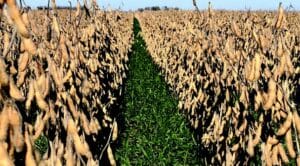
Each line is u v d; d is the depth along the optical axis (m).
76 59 6.18
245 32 10.24
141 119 10.55
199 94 8.21
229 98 6.08
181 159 8.30
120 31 17.86
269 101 3.95
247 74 4.64
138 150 8.60
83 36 8.52
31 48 2.66
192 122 9.39
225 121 6.29
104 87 9.70
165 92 13.65
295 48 13.30
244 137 5.30
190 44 10.69
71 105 4.00
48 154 3.29
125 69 16.95
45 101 3.42
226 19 16.36
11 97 2.29
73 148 3.39
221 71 6.81
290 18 20.39
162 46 17.61
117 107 11.55
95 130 5.18
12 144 2.28
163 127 9.91
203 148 8.09
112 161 4.25
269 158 4.18
